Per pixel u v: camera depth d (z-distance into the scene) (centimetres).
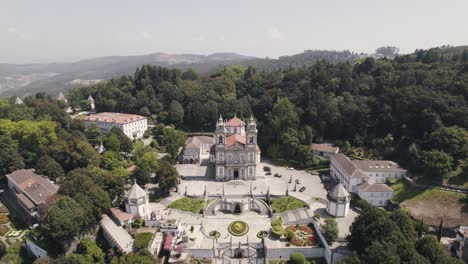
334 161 14475
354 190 12619
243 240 10088
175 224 10212
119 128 18250
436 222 10669
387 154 14950
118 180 11719
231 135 15125
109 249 9681
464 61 18562
